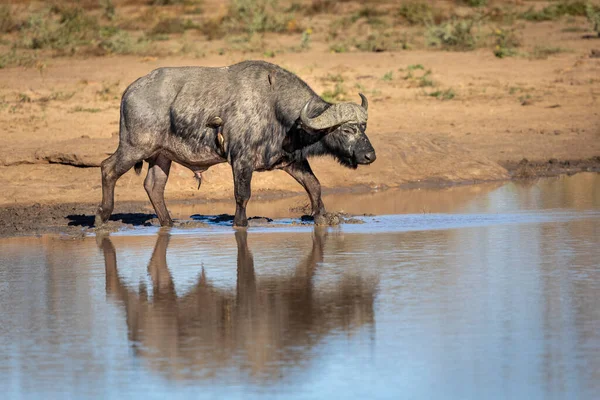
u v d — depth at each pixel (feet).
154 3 617.21
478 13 538.06
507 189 202.18
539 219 161.58
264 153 155.43
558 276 117.70
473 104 302.25
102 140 211.00
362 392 78.48
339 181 209.05
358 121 152.87
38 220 171.22
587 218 161.99
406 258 129.70
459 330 95.14
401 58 398.01
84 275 123.13
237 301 107.86
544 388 79.10
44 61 384.68
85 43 435.53
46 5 558.56
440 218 164.86
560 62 378.12
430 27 457.68
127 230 160.04
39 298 111.55
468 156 222.07
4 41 437.17
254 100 153.69
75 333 96.63
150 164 163.12
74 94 309.42
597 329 95.04
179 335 95.14
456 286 113.19
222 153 155.53
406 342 91.40
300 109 153.58
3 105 286.87
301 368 84.48
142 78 157.38
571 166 231.91
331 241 143.84
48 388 80.89
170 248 141.18
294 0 622.54
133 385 81.05
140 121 155.63
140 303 108.17
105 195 160.97
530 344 90.48
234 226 159.74
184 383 81.25
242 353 88.89
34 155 203.51
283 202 194.08
